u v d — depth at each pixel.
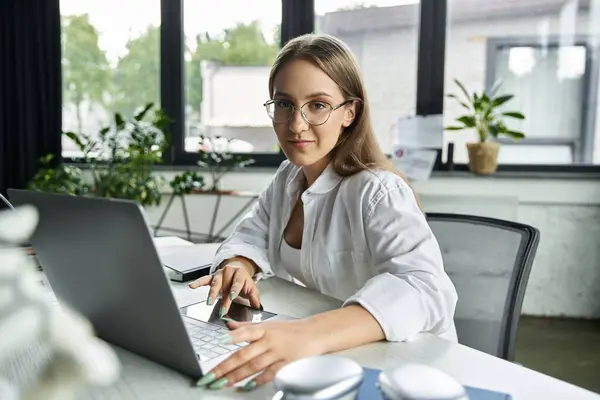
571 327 2.73
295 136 1.02
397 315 0.79
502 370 0.69
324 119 1.02
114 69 3.20
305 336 0.71
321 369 0.50
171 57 3.14
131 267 0.58
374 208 1.00
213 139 3.10
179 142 3.19
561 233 2.78
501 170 2.88
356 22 2.95
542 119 2.86
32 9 3.08
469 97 2.80
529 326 2.75
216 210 3.01
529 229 1.11
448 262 1.20
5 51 3.11
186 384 0.64
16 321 0.31
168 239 1.64
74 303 0.74
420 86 2.89
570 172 2.80
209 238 3.04
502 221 1.17
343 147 1.10
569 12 2.77
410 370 0.50
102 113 3.22
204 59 3.13
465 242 1.20
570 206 2.76
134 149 2.87
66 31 3.18
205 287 1.12
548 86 2.84
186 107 3.18
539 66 2.83
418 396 0.46
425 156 2.83
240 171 3.04
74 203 0.60
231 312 0.94
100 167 3.03
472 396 0.55
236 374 0.64
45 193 0.64
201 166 3.08
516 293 1.06
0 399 0.31
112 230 0.56
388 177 1.04
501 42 2.84
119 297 0.64
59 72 3.12
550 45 2.80
